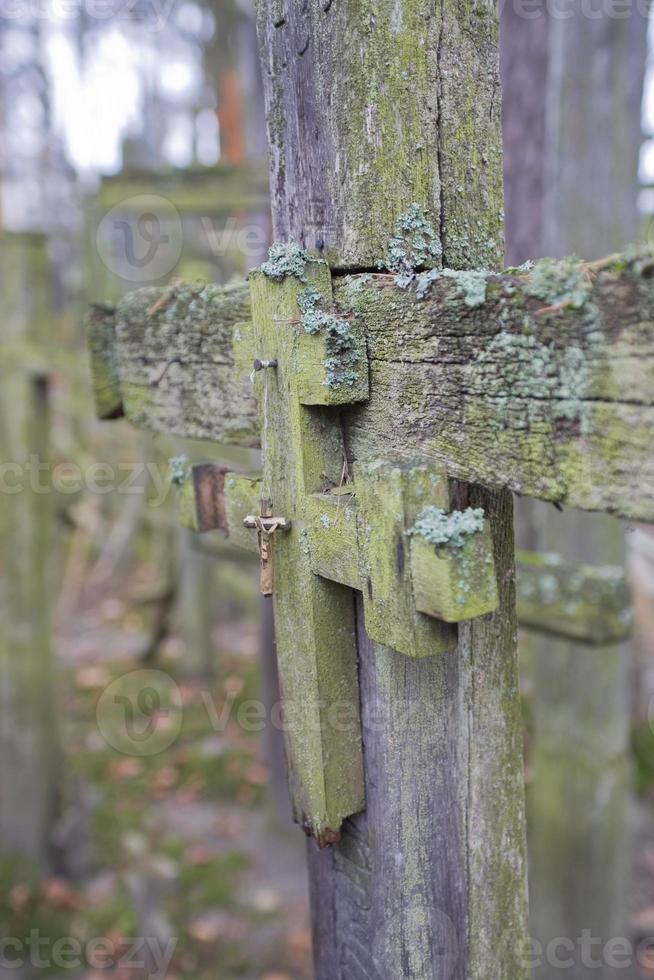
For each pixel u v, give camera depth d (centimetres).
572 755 231
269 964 268
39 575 297
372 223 85
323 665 91
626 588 178
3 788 301
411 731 90
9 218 761
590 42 201
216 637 534
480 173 88
